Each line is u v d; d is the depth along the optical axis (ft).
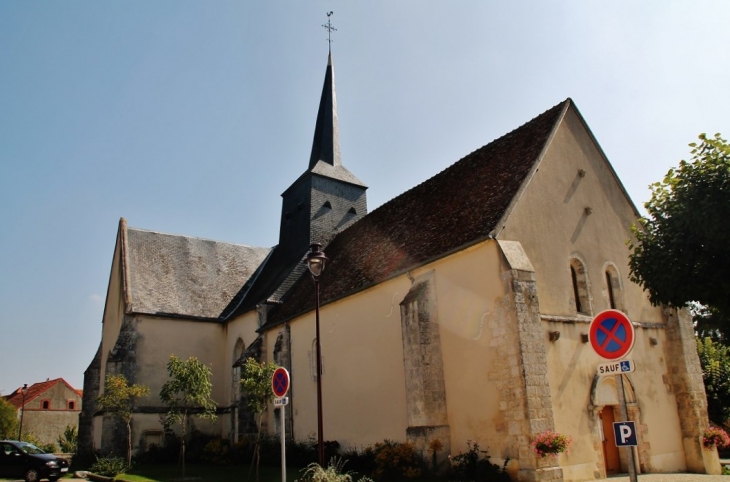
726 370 75.05
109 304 102.42
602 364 24.97
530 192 50.39
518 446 41.70
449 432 48.03
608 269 55.21
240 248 108.27
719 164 40.06
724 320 49.21
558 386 45.42
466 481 43.19
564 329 47.80
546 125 55.83
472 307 47.55
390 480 46.75
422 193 68.80
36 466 63.46
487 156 61.11
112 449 76.43
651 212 45.14
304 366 69.46
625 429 23.50
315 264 45.42
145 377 83.51
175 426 83.30
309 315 70.28
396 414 53.62
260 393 54.75
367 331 59.31
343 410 61.31
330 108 101.65
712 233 39.01
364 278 61.98
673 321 57.31
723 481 43.32
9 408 153.17
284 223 99.96
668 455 52.24
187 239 102.78
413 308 50.31
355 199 96.84
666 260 42.42
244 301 95.30
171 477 58.70
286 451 64.08
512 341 43.34
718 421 75.15
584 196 55.26
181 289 93.04
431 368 49.19
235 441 74.74
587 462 44.96
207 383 62.28
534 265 48.19
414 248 57.31
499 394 44.01
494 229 46.34
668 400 54.65
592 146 58.39
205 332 90.94
